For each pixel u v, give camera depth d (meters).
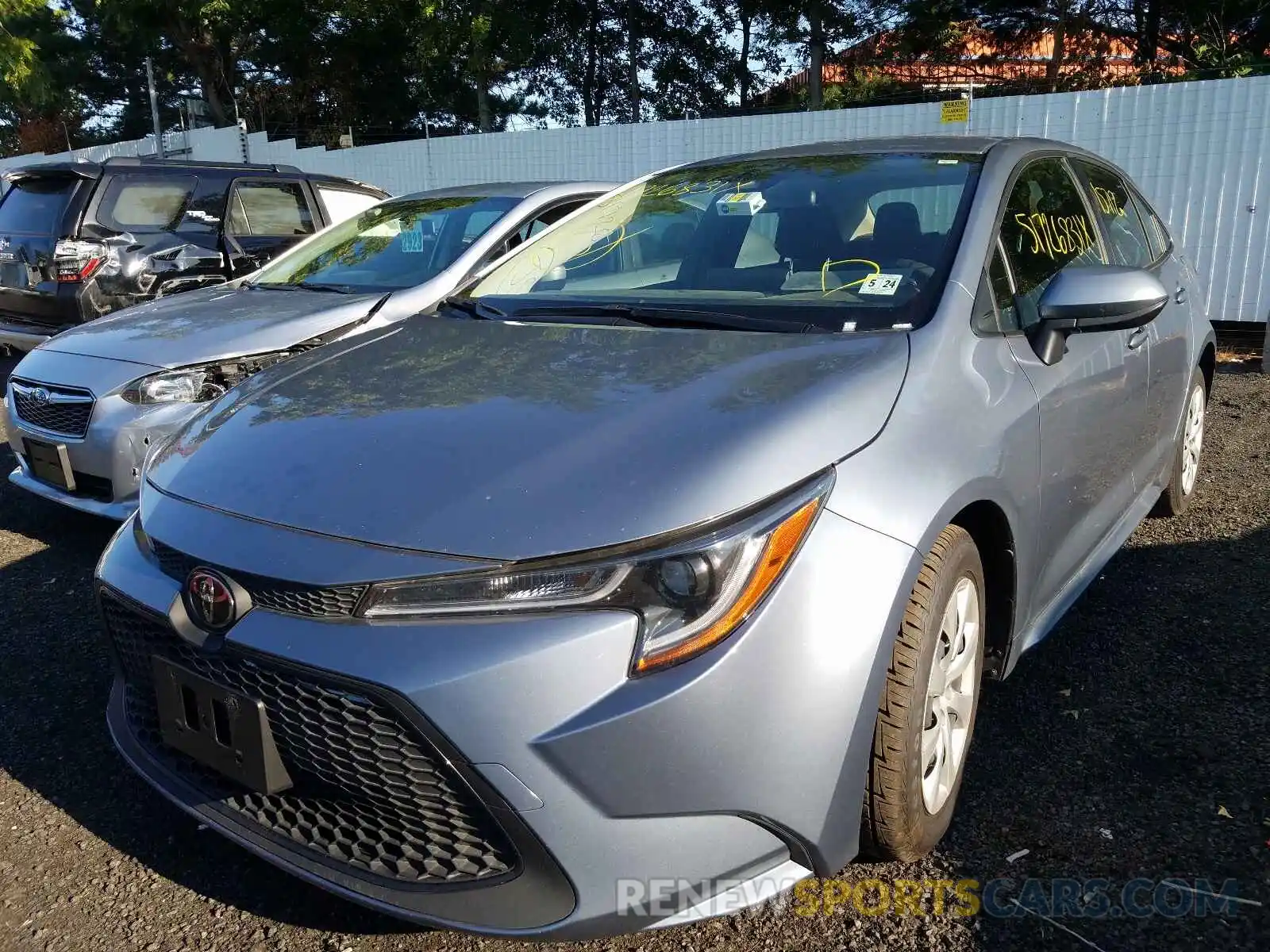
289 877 2.25
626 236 3.19
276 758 1.85
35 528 4.56
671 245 3.05
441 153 13.40
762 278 2.74
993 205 2.70
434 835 1.77
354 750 1.75
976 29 23.11
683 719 1.64
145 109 36.28
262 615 1.81
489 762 1.63
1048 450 2.47
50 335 6.61
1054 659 3.04
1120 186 3.84
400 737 1.69
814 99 26.06
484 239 4.88
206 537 1.92
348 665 1.68
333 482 1.93
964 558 2.11
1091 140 8.59
